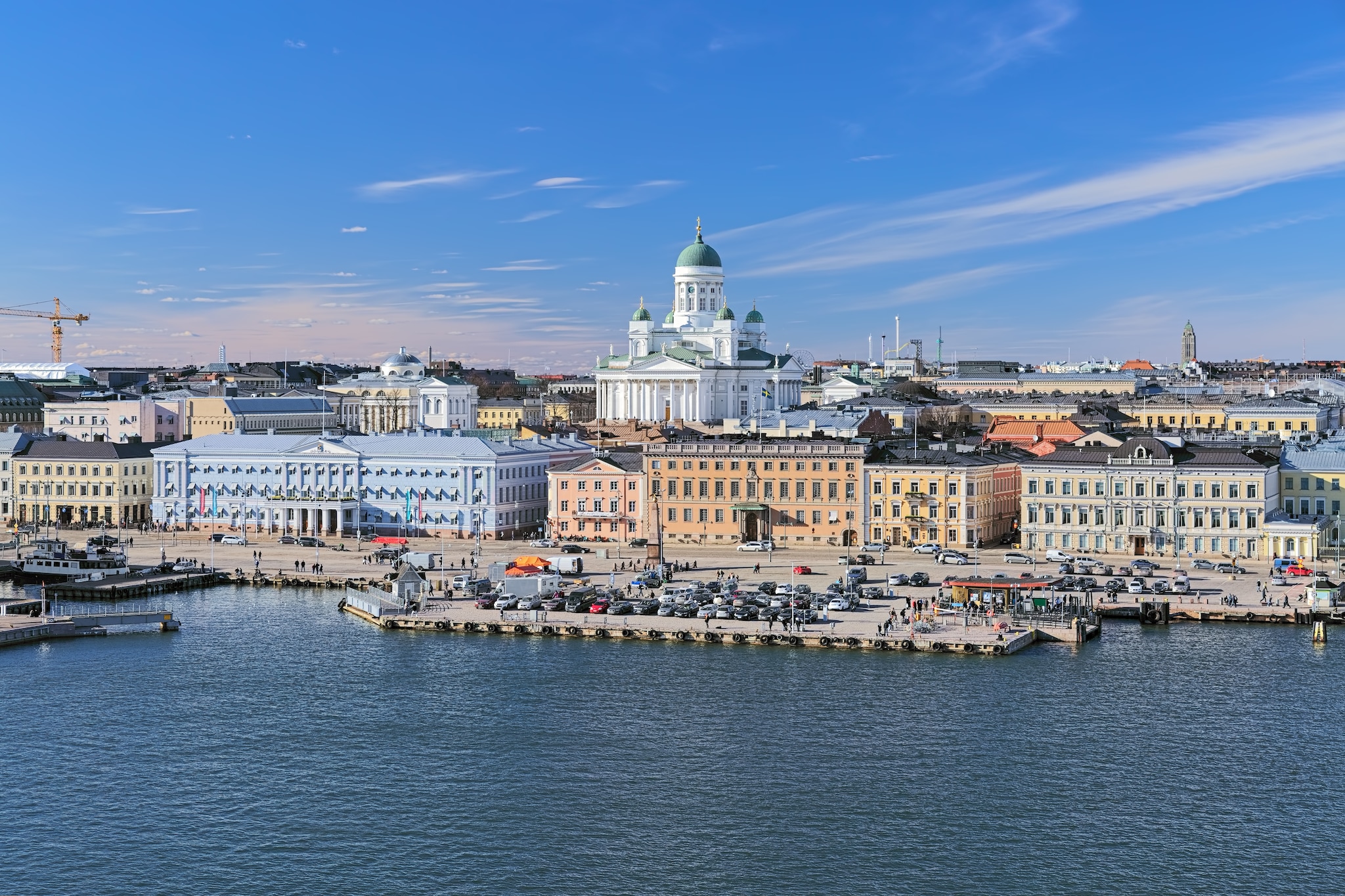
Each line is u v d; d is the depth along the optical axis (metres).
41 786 132.00
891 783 131.38
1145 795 128.50
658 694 159.88
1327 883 111.62
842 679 165.50
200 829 122.00
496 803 127.31
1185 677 165.12
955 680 164.75
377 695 160.62
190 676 169.88
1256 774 133.12
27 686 165.50
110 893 110.31
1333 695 157.00
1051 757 137.75
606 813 125.00
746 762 137.00
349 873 113.62
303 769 136.12
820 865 114.69
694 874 113.19
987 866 114.50
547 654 179.62
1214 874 113.19
